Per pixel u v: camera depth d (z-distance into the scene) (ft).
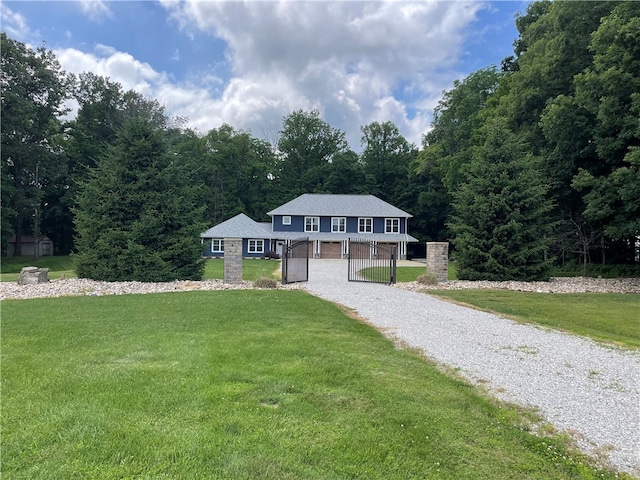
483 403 14.43
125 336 21.98
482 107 131.44
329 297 38.99
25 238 163.63
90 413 12.23
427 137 163.94
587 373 18.26
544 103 71.97
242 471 9.57
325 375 16.25
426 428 12.32
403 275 69.67
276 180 199.00
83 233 49.98
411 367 18.01
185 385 14.70
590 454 11.45
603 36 54.34
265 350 19.44
